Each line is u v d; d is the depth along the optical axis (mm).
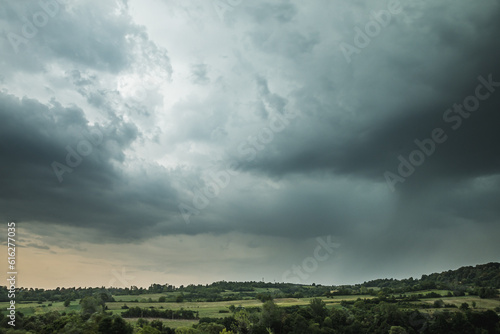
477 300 172875
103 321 97438
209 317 157750
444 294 194250
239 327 127562
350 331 132125
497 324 123312
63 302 177000
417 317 133125
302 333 124500
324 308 157875
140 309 159375
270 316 136750
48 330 98438
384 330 126750
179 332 116062
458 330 121625
